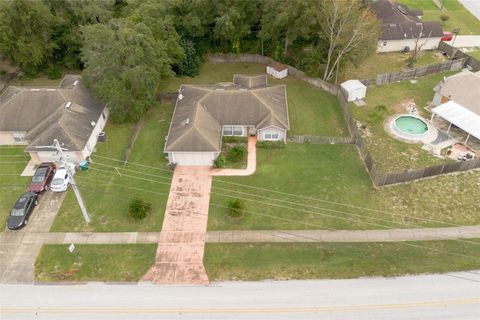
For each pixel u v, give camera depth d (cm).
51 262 3412
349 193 4047
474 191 4069
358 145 4619
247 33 6075
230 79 5959
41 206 3903
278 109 4803
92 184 4131
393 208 3894
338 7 5056
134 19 5169
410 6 8275
